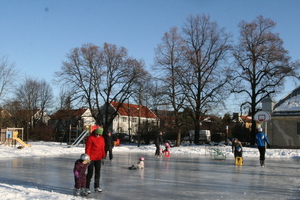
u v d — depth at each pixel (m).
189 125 37.19
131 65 46.69
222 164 17.92
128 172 13.78
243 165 17.42
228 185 10.45
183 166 16.59
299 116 32.56
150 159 21.22
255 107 41.94
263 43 40.62
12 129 35.19
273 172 14.22
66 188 9.66
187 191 9.31
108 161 19.22
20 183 10.47
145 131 48.84
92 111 47.53
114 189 9.60
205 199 8.23
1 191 8.07
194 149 31.58
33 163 17.33
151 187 9.96
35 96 61.81
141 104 43.47
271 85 40.31
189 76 36.97
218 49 38.66
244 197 8.52
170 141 49.25
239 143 18.27
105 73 46.03
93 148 9.12
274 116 33.94
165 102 35.69
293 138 33.19
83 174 8.59
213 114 37.84
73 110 53.25
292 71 38.50
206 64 38.47
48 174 12.76
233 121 51.25
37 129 54.28
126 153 27.89
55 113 62.97
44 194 7.86
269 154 25.38
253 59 40.19
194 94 37.81
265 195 8.83
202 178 12.05
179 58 37.09
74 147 33.16
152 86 42.31
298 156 23.58
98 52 46.09
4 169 14.41
